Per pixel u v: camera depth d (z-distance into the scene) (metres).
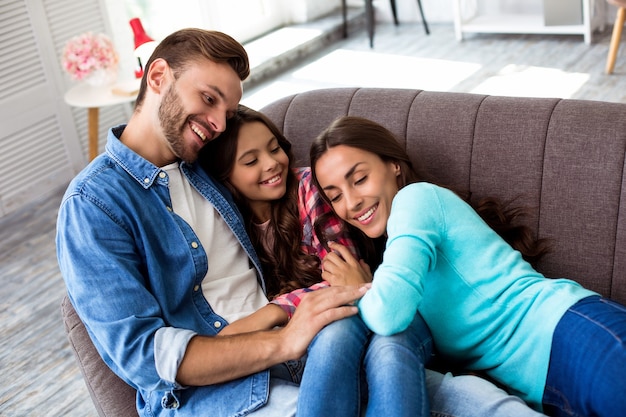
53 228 2.94
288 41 4.48
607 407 1.09
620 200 1.35
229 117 1.40
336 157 1.38
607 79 3.42
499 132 1.49
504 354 1.25
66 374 2.10
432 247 1.26
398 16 4.92
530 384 1.22
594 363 1.12
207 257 1.39
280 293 1.52
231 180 1.52
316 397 1.14
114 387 1.34
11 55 3.01
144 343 1.19
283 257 1.55
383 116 1.63
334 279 1.39
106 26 3.42
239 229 1.47
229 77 1.33
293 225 1.54
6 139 3.04
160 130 1.36
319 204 1.52
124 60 3.59
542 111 1.46
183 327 1.31
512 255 1.30
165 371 1.18
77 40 2.92
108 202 1.27
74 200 1.26
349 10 5.05
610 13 4.13
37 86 3.11
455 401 1.16
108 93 2.96
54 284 2.56
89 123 3.10
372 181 1.39
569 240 1.40
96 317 1.21
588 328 1.15
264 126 1.51
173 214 1.36
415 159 1.58
